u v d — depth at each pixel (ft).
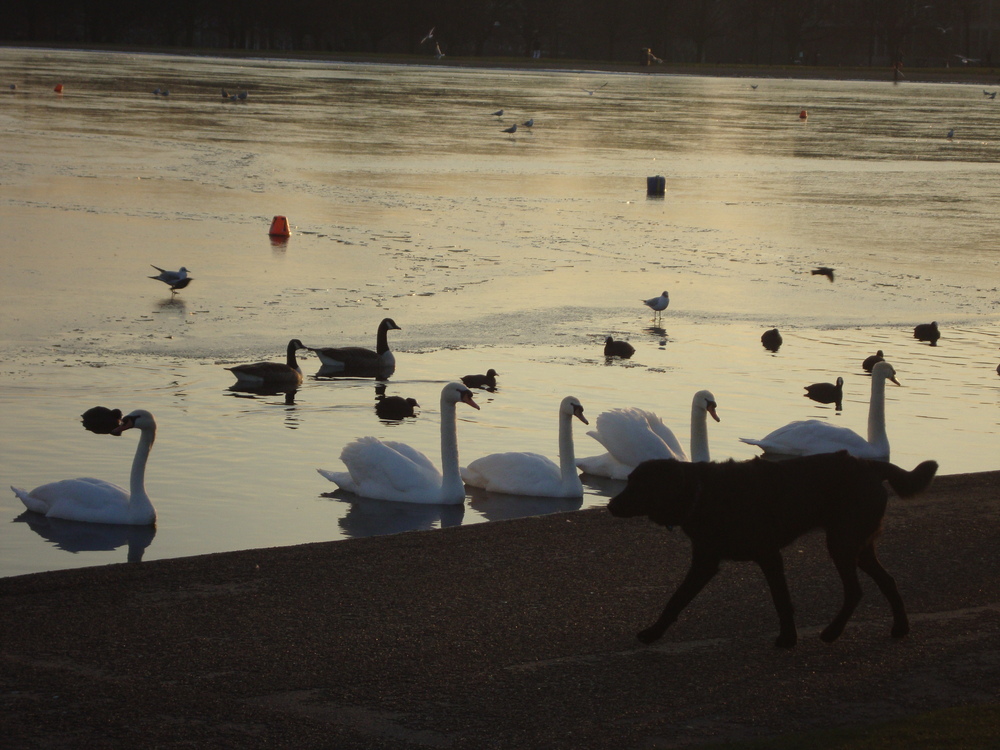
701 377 62.08
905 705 23.15
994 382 61.82
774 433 48.65
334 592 29.48
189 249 92.22
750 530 24.88
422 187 132.98
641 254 98.43
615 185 142.51
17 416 51.57
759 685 24.11
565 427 45.06
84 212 105.40
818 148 197.26
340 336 69.31
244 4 488.85
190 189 122.31
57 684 23.97
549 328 72.74
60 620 27.43
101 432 50.03
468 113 238.48
